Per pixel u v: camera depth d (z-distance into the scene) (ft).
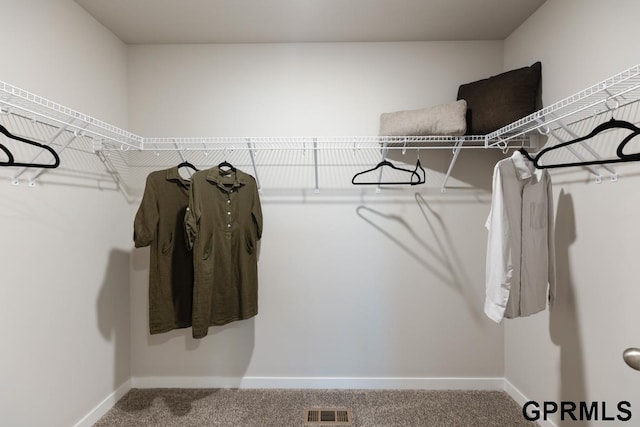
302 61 7.07
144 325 7.14
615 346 4.31
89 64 5.89
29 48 4.66
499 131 5.74
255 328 7.20
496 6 5.78
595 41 4.55
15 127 4.44
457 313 7.14
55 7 5.11
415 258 7.13
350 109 7.07
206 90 7.09
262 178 7.13
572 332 5.06
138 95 7.07
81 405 5.65
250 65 7.07
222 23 6.28
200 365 7.18
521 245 4.89
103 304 6.23
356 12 5.96
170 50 7.07
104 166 6.27
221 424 5.91
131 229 7.10
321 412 6.28
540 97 5.79
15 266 4.46
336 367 7.20
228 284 6.28
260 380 7.17
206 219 5.94
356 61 7.07
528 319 6.18
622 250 4.20
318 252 7.17
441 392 6.98
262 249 7.18
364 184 6.62
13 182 4.43
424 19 6.20
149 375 7.16
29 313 4.66
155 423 5.95
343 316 7.19
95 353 6.01
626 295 4.16
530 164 4.96
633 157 3.37
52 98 5.06
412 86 7.04
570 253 5.09
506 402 6.57
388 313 7.17
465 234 7.09
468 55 7.01
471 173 7.06
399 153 7.07
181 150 6.49
